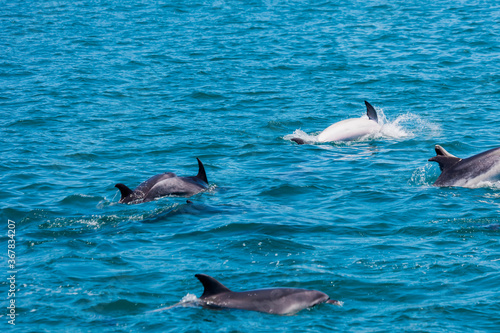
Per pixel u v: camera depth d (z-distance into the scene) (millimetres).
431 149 58562
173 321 29031
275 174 52656
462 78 85500
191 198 46625
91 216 43531
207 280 30875
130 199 46375
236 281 33062
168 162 56938
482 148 57875
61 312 30141
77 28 131625
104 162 57031
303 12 141750
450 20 127750
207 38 117562
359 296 31297
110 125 69000
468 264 34156
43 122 69875
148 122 70188
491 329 27812
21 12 153875
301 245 37438
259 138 64500
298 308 29922
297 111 74000
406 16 133375
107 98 80375
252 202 45625
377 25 124875
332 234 39156
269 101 78188
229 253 36594
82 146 61469
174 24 133375
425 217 41531
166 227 41031
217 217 42344
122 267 35031
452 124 66250
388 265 34500
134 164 56438
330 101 77750
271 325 28547
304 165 55344
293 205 44938
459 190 47188
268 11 145000
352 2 153000
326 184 49656
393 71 90500
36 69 96688
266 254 36344
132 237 39469
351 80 86938
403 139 62500
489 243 36938
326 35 116750
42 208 45156
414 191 47250
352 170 53469
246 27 127125
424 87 81938
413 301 30578
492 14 132125
